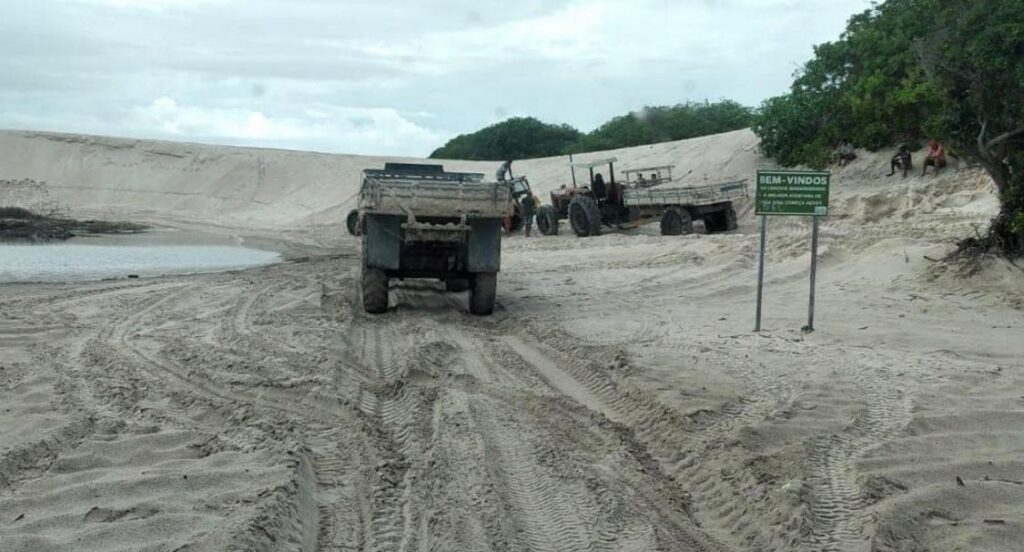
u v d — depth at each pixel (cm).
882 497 690
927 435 837
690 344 1247
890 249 1884
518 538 631
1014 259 1592
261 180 6253
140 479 708
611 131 6178
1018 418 883
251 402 977
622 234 3142
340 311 1588
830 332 1326
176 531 611
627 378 1044
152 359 1177
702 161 4141
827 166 3400
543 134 7281
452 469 756
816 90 3594
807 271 1875
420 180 1616
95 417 898
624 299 1731
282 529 625
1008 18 1488
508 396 1005
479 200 1530
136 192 6278
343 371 1105
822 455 782
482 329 1454
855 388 995
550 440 843
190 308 1614
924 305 1493
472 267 1561
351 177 6031
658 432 873
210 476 717
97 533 602
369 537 643
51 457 784
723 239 2531
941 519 655
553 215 3312
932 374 1052
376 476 759
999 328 1326
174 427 870
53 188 6353
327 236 3856
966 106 1579
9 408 927
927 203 2628
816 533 635
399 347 1286
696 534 654
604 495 706
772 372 1069
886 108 3052
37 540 591
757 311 1357
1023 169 1546
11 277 2164
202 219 5166
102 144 6844
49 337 1327
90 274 2256
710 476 756
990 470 745
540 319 1509
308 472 761
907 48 3053
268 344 1261
